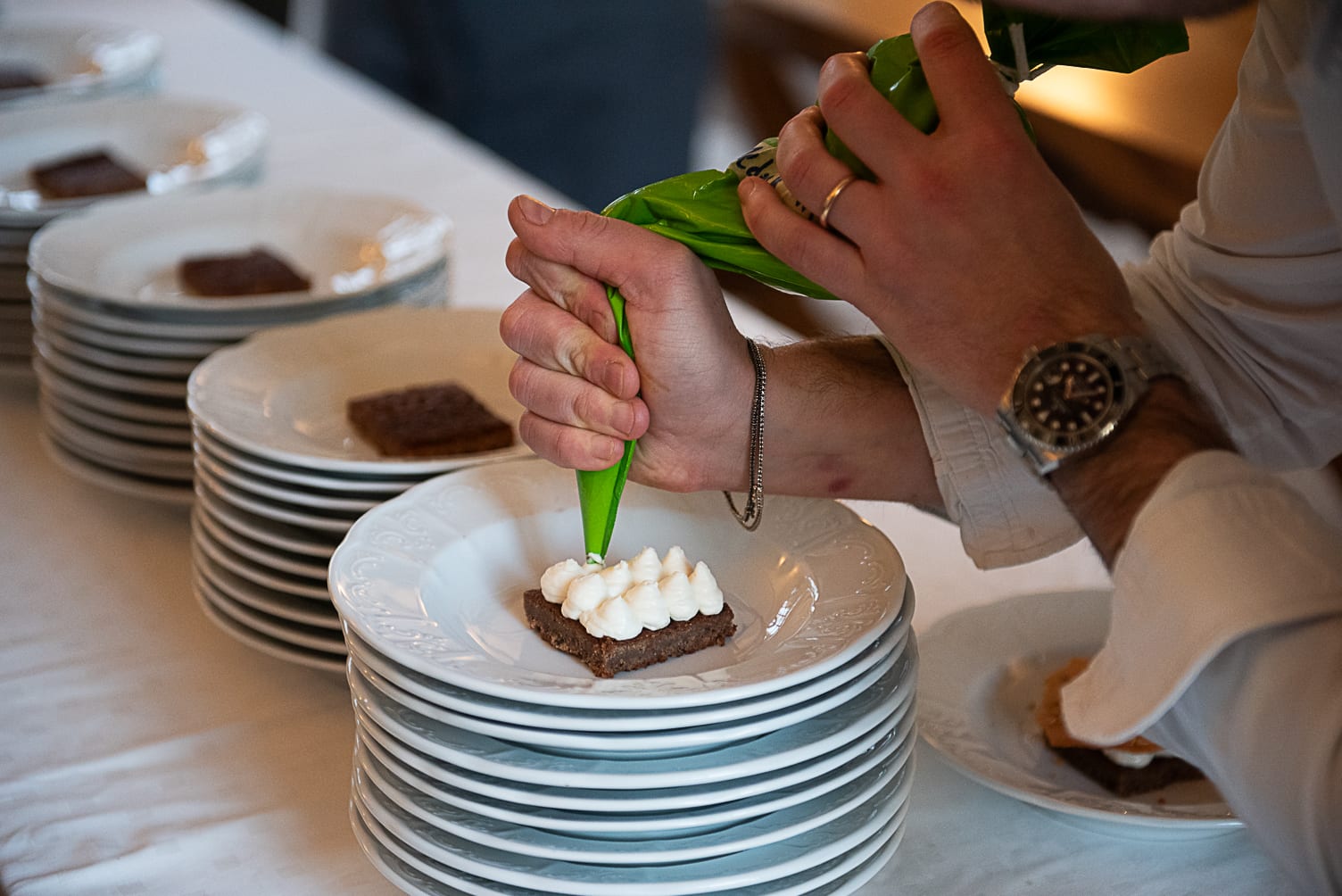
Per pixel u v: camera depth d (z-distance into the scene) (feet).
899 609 2.31
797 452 2.55
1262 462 2.59
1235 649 1.97
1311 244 2.36
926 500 2.66
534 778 2.10
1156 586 1.99
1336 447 2.59
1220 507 1.99
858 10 9.91
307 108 5.33
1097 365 2.07
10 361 3.63
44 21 5.38
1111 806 2.37
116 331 3.18
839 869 2.22
